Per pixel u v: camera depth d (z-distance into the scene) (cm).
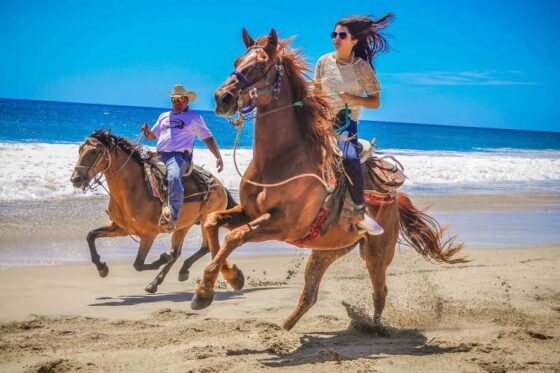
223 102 504
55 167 1836
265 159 538
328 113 566
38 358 537
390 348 604
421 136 10575
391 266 1060
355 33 591
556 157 5141
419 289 888
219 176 2020
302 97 551
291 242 576
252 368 510
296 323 698
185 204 884
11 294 771
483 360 556
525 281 940
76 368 508
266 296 832
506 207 1802
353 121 601
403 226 718
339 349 592
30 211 1329
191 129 883
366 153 609
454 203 1812
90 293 812
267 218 527
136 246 1134
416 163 2986
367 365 530
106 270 867
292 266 1041
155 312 722
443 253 727
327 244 601
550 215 1703
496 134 15500
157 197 860
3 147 2308
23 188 1555
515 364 545
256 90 519
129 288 856
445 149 6444
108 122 8206
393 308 784
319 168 552
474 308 784
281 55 545
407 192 2011
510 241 1305
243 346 583
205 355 548
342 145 582
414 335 663
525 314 757
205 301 515
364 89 594
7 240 1073
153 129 898
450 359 562
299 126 550
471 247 1228
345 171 573
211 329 652
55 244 1080
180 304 777
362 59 599
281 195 533
